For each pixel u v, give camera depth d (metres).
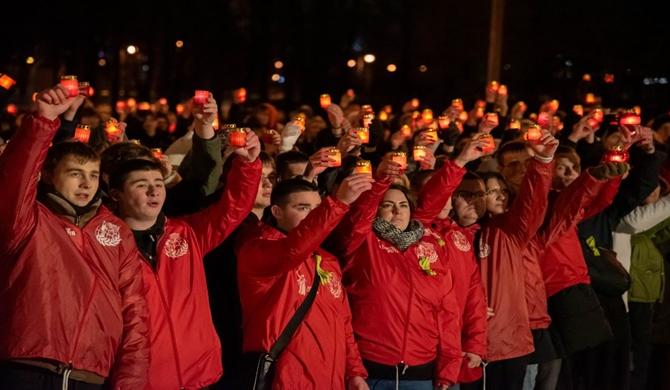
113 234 6.06
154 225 6.51
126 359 6.05
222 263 7.35
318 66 35.19
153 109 17.20
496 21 21.02
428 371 7.56
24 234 5.76
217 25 33.22
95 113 12.62
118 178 6.47
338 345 6.98
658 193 10.41
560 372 9.52
